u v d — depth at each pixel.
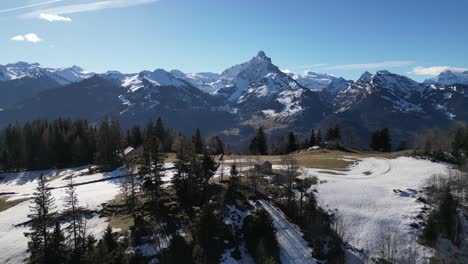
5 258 54.50
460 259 62.72
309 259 61.50
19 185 98.94
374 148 161.00
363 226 70.75
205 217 60.34
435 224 68.00
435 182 85.62
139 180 76.56
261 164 93.50
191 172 77.19
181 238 59.94
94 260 48.94
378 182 91.38
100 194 80.44
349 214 74.19
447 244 65.44
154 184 73.38
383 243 65.81
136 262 54.12
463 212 73.44
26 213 71.06
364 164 112.44
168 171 99.44
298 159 123.00
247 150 180.38
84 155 127.38
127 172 78.44
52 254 50.88
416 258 63.12
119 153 117.81
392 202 79.25
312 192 81.31
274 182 85.56
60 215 66.25
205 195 75.12
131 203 72.38
